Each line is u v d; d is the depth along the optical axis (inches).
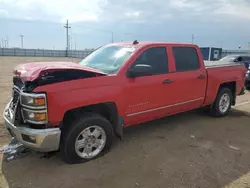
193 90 203.2
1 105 268.1
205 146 170.6
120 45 184.7
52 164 141.3
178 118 234.4
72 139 136.4
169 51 185.3
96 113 148.1
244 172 136.8
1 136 177.0
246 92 398.6
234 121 230.5
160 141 177.8
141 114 169.0
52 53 2372.0
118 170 136.3
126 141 176.6
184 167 140.6
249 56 674.2
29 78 124.1
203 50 1285.7
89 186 121.6
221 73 229.8
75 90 133.4
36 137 125.6
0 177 127.5
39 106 123.2
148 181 126.2
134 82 159.6
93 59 182.1
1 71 701.3
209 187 122.0
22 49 2230.6
